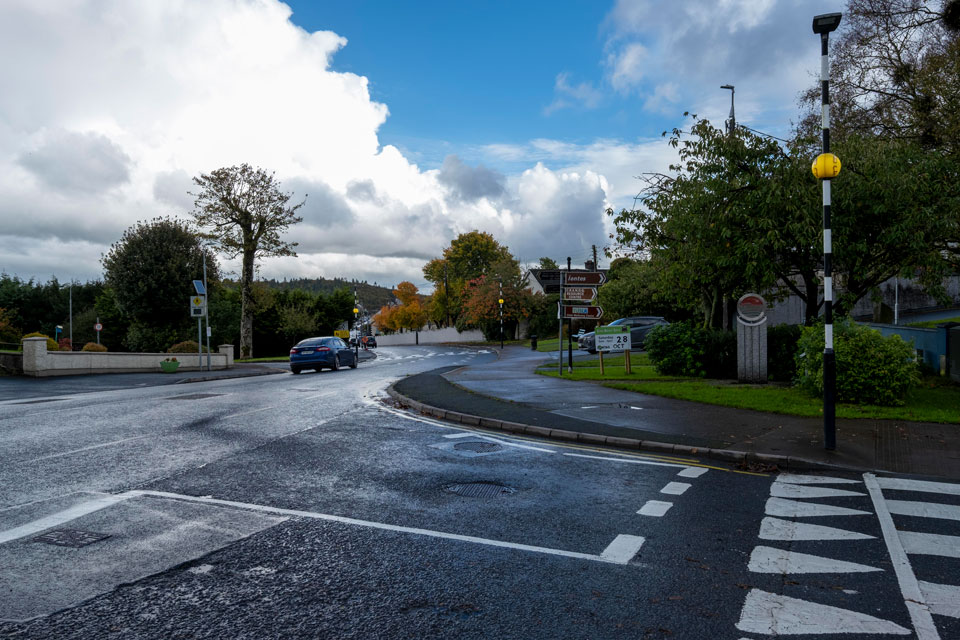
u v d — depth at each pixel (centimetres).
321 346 2638
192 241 4491
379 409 1274
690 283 1695
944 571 434
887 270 1472
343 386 1812
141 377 2245
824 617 362
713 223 1404
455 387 1581
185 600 380
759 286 1577
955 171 1423
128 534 500
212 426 1038
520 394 1402
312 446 875
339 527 524
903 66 1862
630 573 429
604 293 4150
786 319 3038
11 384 1916
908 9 1878
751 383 1527
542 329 6150
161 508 572
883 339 1177
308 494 627
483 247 8850
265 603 377
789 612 369
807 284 1539
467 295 7188
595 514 568
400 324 9344
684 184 1524
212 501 597
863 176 1299
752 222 1339
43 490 629
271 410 1249
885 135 1848
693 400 1260
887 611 371
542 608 373
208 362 2761
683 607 375
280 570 429
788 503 607
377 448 870
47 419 1109
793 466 766
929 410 1093
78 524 524
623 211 1734
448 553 466
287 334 5372
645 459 812
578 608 373
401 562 446
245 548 471
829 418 828
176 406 1309
